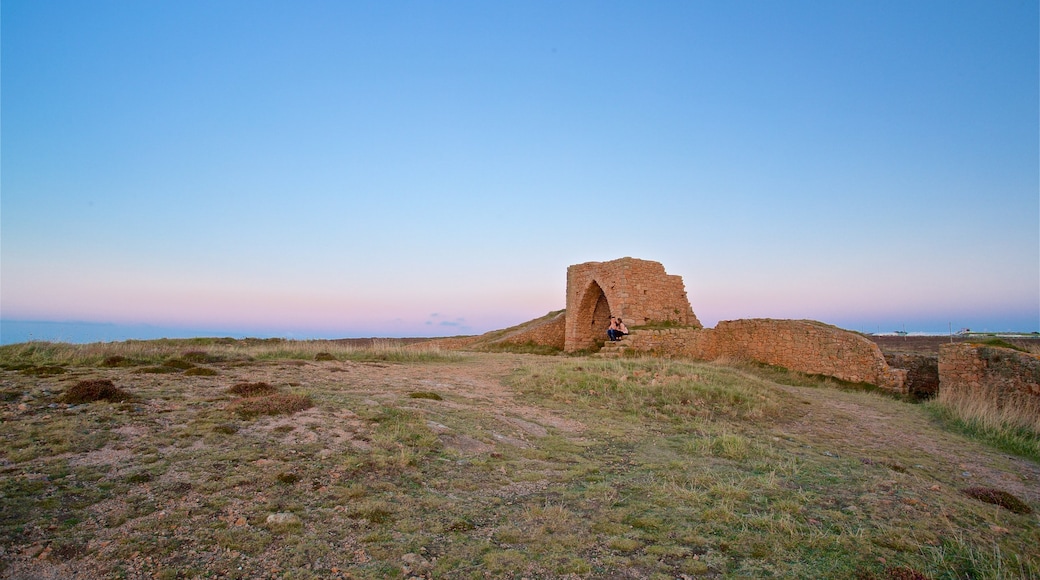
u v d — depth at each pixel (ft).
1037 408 51.42
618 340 90.99
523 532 17.65
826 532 18.79
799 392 59.57
